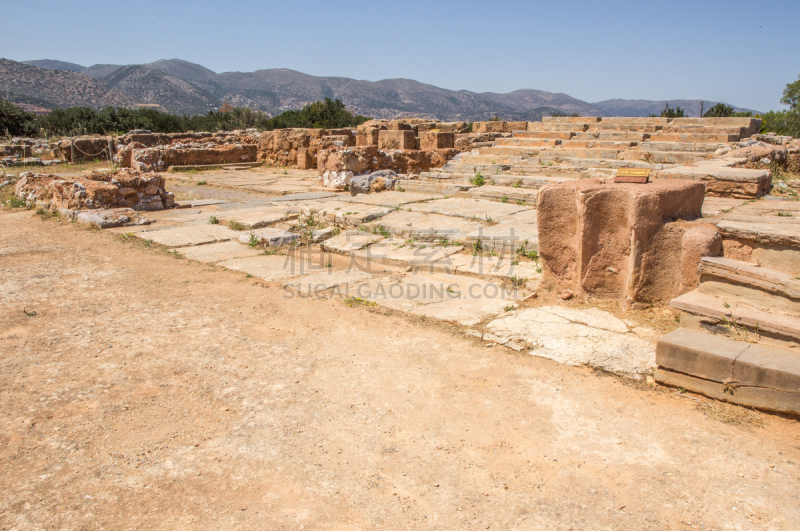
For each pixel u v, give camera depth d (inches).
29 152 866.1
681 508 109.2
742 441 131.5
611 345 181.9
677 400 150.9
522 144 598.5
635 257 203.5
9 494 112.9
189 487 116.1
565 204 220.2
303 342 194.7
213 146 893.8
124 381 163.9
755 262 191.9
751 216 228.8
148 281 267.1
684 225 201.6
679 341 155.0
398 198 432.1
